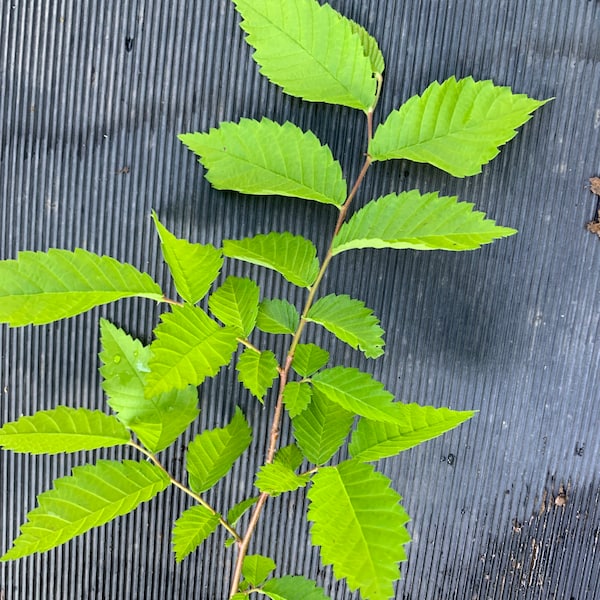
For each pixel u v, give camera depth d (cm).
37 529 27
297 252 29
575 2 32
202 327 26
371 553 24
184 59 32
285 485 27
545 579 35
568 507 34
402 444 27
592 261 33
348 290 33
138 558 35
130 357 30
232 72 32
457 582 35
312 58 29
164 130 32
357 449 27
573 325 33
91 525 28
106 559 35
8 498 34
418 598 35
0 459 34
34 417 28
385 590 24
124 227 33
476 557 35
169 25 32
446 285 33
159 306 33
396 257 33
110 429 29
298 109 32
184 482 34
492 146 29
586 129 32
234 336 27
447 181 32
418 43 32
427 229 27
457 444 34
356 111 32
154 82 32
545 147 32
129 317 33
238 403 34
